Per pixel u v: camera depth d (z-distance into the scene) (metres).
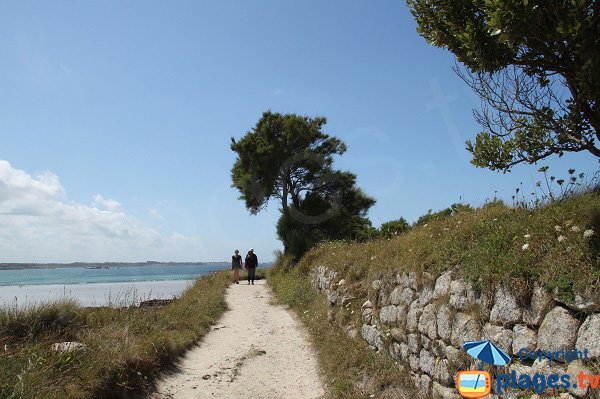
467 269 5.38
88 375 5.85
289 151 26.14
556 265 4.06
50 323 8.41
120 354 6.66
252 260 22.89
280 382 7.89
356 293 9.87
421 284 6.61
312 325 11.30
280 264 23.38
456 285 5.53
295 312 13.93
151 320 10.02
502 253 4.88
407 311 6.94
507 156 5.93
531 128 5.56
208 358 8.98
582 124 5.44
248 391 7.35
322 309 11.78
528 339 4.17
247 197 27.25
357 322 8.99
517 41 4.70
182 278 51.84
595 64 4.46
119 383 6.06
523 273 4.37
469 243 5.84
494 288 4.74
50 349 6.48
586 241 4.00
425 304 6.37
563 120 5.28
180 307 12.78
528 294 4.26
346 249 13.66
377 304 8.44
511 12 4.40
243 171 26.97
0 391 4.98
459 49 5.82
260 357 9.25
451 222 7.32
